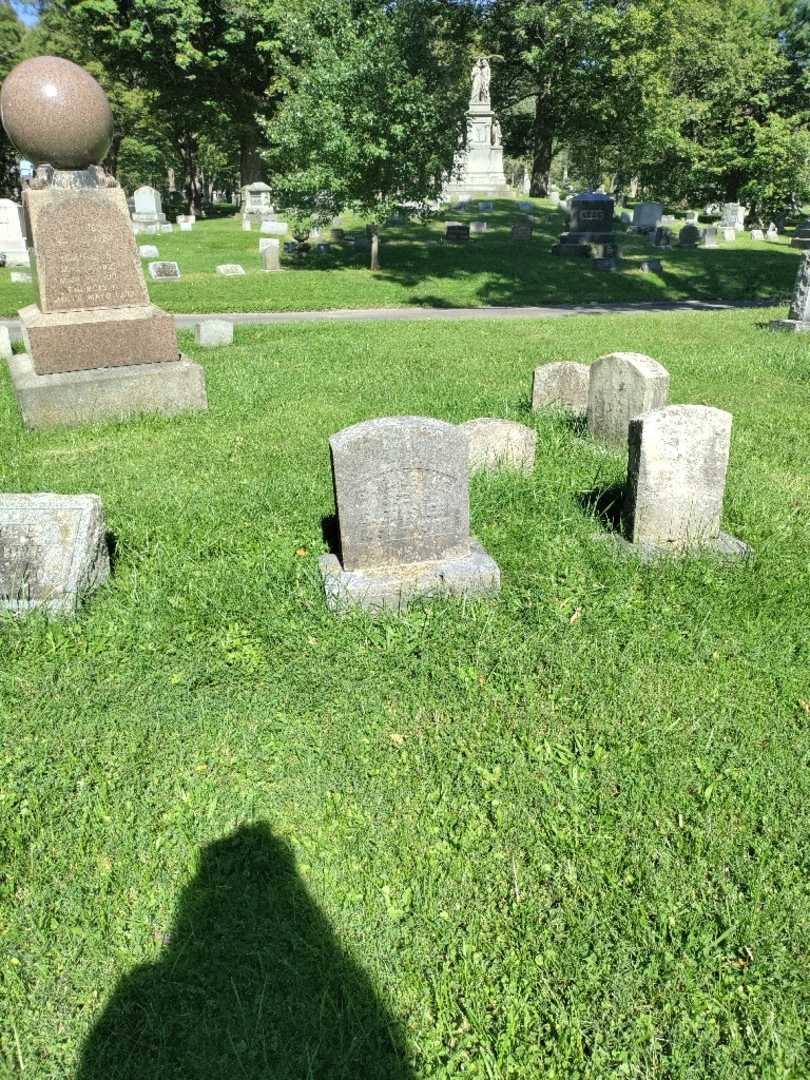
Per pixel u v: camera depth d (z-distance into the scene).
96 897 3.18
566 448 7.97
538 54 38.62
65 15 43.41
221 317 20.08
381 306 22.89
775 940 3.00
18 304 20.66
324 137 23.05
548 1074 2.60
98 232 9.25
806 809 3.59
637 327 16.69
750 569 5.51
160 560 5.63
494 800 3.64
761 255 32.09
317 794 3.71
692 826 3.51
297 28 24.00
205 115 43.38
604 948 2.97
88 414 9.33
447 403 9.62
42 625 4.75
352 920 3.10
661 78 35.44
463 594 5.15
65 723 4.10
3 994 2.84
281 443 8.26
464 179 43.72
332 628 4.82
